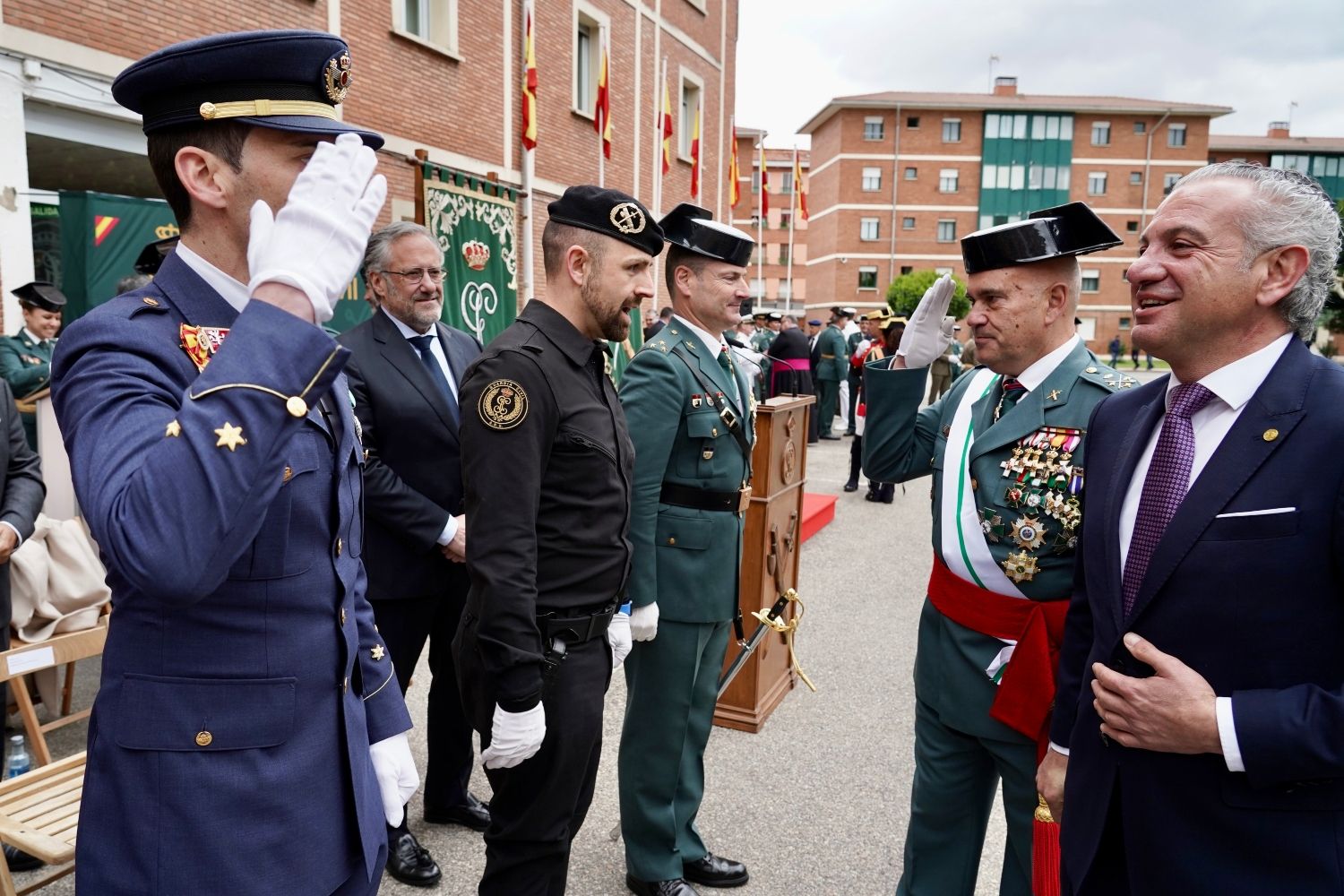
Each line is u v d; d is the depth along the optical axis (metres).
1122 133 46.41
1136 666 1.48
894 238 46.88
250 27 7.50
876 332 11.38
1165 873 1.43
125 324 1.20
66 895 2.68
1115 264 46.78
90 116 6.52
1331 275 1.44
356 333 3.07
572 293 2.16
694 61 16.47
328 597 1.35
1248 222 1.38
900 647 5.20
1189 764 1.40
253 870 1.23
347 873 1.39
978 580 2.16
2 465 2.97
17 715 3.84
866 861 3.03
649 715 2.69
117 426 1.10
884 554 7.43
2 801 2.37
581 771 2.11
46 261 6.66
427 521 2.89
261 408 1.07
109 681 1.24
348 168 1.20
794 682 4.59
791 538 4.29
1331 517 1.32
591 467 2.06
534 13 11.59
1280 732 1.28
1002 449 2.14
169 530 1.02
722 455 2.76
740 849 3.09
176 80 1.20
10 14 5.82
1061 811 1.80
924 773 2.34
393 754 1.58
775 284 53.94
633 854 2.75
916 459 2.49
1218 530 1.39
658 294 15.72
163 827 1.20
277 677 1.27
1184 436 1.50
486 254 10.54
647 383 2.63
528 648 1.89
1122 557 1.57
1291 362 1.42
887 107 46.19
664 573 2.68
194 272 1.28
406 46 9.42
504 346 2.03
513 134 11.40
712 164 17.67
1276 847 1.34
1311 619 1.34
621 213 2.12
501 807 2.12
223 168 1.23
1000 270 2.08
